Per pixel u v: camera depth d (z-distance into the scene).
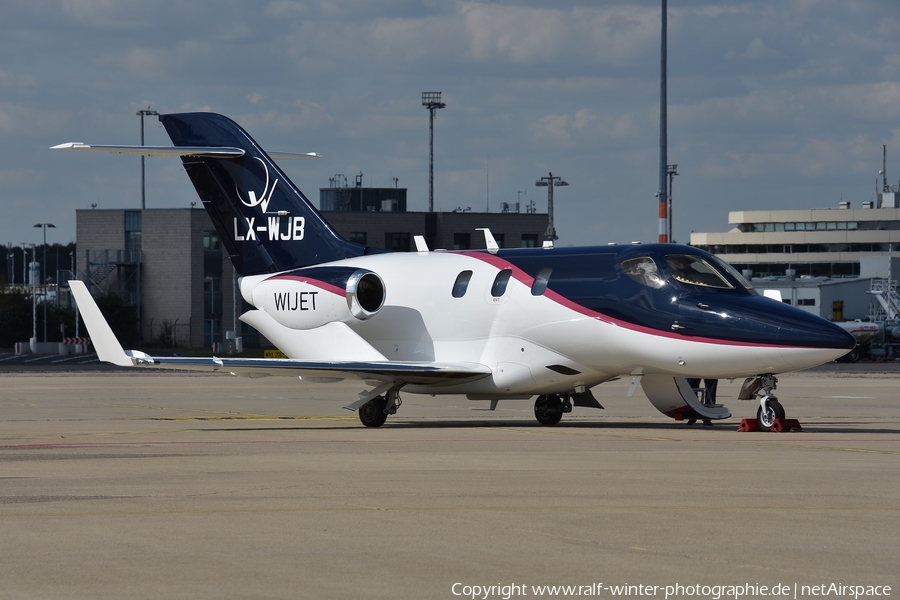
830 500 43.94
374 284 92.12
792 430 78.88
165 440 72.88
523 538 36.38
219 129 102.25
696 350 78.44
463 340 89.12
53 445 69.31
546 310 84.56
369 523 39.19
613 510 41.69
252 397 135.00
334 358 92.56
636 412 107.94
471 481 49.78
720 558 33.31
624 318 81.25
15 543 35.94
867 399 124.62
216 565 32.66
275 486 48.47
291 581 30.70
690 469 54.09
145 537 36.84
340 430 82.31
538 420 90.62
